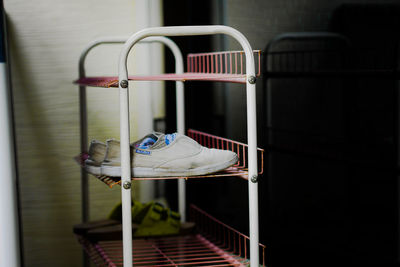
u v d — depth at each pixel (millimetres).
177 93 1577
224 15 1790
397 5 1876
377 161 1734
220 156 1086
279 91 1838
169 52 1821
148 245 1660
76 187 1787
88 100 1769
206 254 1402
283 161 1851
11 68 1700
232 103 1816
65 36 1736
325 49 1881
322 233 1833
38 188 1762
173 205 1868
